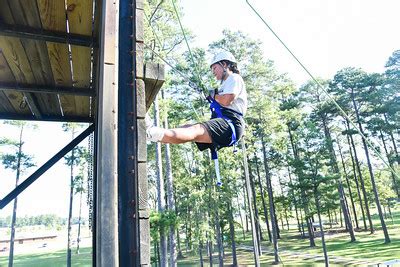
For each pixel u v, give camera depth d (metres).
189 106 23.28
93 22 2.19
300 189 26.81
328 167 26.69
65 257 34.62
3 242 54.06
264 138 25.77
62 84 3.00
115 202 1.34
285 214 42.72
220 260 21.98
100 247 1.28
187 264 28.22
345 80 31.42
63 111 3.59
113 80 1.49
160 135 1.79
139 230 1.42
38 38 2.26
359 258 24.28
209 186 20.84
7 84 2.87
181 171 25.47
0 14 2.11
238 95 2.31
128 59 1.66
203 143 2.16
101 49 1.61
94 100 3.26
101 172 1.36
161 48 17.12
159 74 1.85
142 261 1.38
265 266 24.70
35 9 2.04
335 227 48.31
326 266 22.95
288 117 28.08
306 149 26.33
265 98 25.72
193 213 21.66
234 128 2.16
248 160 26.36
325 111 32.72
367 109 31.84
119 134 1.54
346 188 40.22
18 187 2.89
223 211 23.64
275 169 36.44
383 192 41.00
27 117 3.56
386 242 29.17
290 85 30.16
